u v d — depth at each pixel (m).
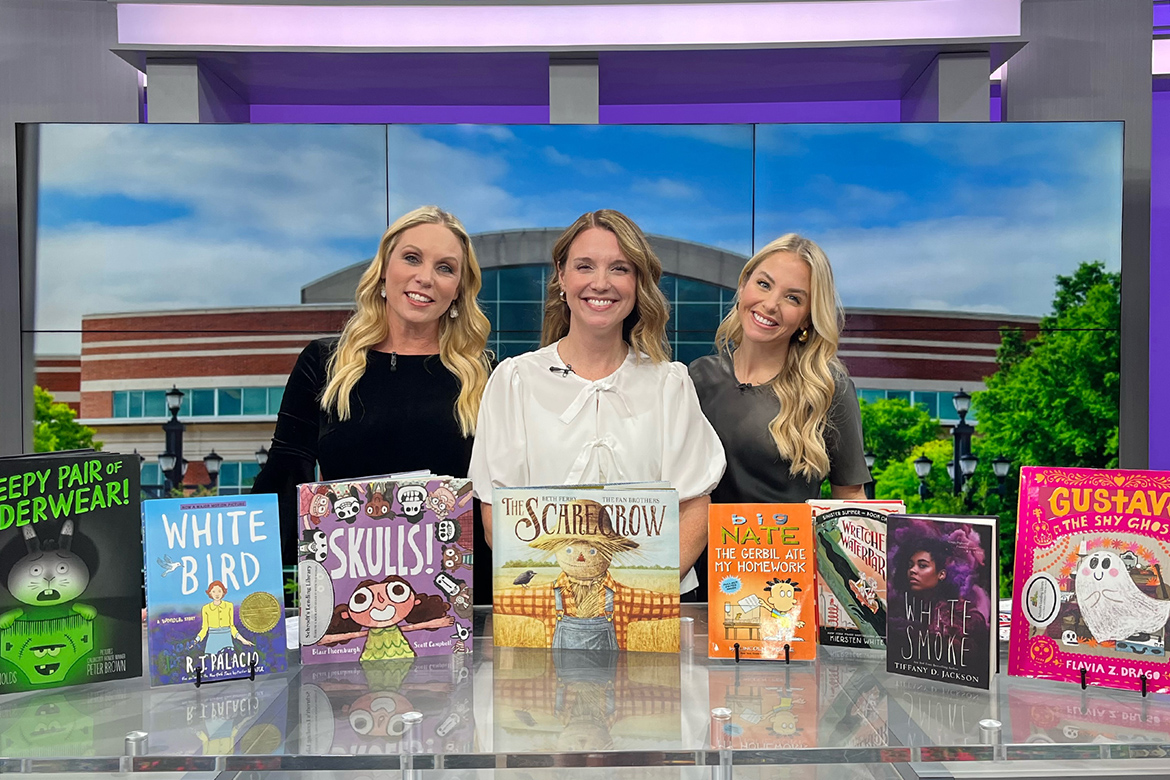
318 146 2.58
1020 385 2.61
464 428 2.52
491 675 1.23
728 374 2.54
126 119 2.84
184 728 1.04
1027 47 2.85
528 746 0.97
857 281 2.58
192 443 2.58
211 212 2.58
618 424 1.97
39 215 2.58
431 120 3.20
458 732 1.02
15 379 2.61
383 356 2.53
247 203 2.58
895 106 3.18
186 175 2.58
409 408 2.51
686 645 1.38
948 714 1.07
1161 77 3.25
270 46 2.65
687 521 1.94
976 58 2.73
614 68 2.83
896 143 2.58
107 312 2.59
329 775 1.45
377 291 2.52
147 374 2.59
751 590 1.30
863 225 2.58
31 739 1.00
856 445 2.55
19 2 2.81
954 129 2.58
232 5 2.61
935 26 2.62
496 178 2.58
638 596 1.33
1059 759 0.96
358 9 2.64
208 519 1.23
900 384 2.60
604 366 2.02
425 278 2.50
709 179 2.59
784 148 2.59
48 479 1.17
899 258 2.59
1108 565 1.17
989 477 2.62
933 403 2.60
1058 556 1.20
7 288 2.66
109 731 1.03
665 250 2.58
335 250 2.58
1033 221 2.60
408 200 2.58
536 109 3.20
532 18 2.63
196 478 2.58
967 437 2.61
